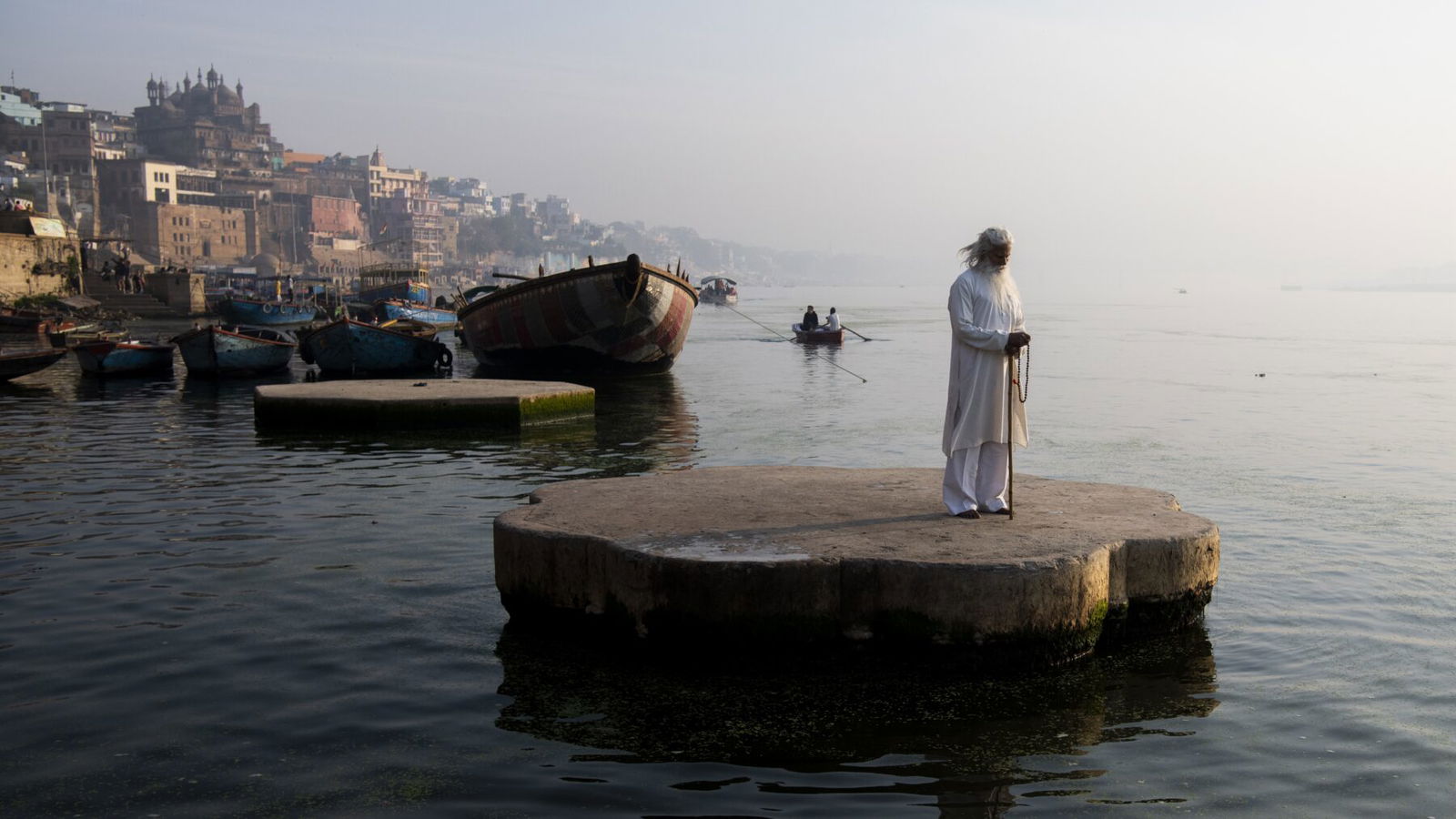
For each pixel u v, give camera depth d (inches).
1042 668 300.7
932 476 420.8
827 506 359.9
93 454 706.2
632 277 1277.1
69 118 7263.8
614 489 392.2
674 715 275.4
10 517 504.7
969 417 338.6
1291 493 573.9
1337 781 243.3
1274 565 419.2
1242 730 269.7
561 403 882.8
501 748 257.9
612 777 243.9
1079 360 1702.8
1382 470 651.5
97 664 310.0
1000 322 337.7
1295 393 1162.0
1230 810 230.8
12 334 2365.9
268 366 1456.7
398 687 293.3
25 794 235.1
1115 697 288.4
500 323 1362.0
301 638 331.6
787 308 5693.9
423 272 3297.2
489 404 836.0
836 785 241.0
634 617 304.0
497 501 540.7
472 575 398.6
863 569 293.4
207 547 444.1
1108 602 316.5
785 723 271.3
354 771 246.2
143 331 2652.6
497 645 323.6
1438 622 349.7
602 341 1334.9
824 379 1321.4
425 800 233.3
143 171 7677.2
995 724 271.7
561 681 296.5
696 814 227.9
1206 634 335.6
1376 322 3779.5
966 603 290.5
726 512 349.4
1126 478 625.6
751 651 295.6
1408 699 288.2
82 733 264.8
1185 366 1582.2
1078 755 256.1
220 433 812.0
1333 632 338.6
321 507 526.6
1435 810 230.1
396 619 348.8
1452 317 4562.0
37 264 2997.0
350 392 861.8
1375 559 429.1
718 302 5059.1
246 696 287.6
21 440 778.8
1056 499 376.2
